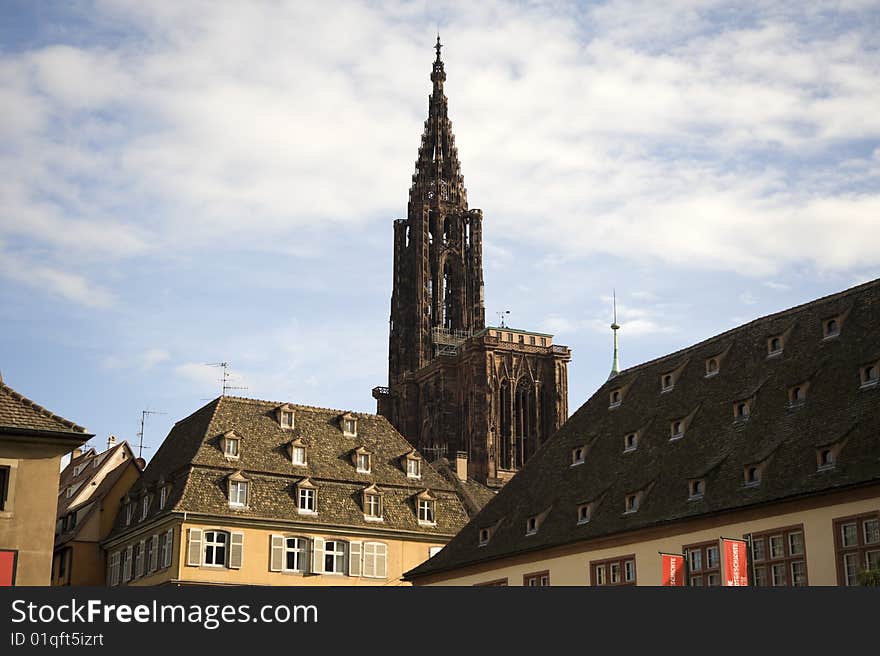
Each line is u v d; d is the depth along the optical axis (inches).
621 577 2518.5
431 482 3772.1
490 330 7066.9
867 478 2059.5
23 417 2272.4
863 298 2509.8
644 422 2810.0
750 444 2433.6
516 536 2847.0
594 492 2728.8
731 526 2295.8
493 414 6948.8
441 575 3006.9
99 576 3742.6
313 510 3508.9
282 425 3713.1
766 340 2677.2
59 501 4168.3
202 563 3316.9
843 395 2325.3
